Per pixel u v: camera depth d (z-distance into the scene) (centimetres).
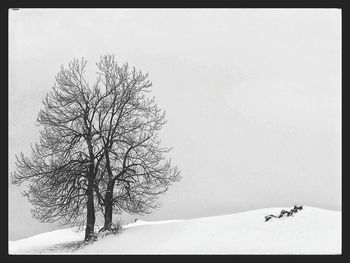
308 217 3869
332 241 3494
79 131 4328
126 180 4322
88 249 3916
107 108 4328
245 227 3869
